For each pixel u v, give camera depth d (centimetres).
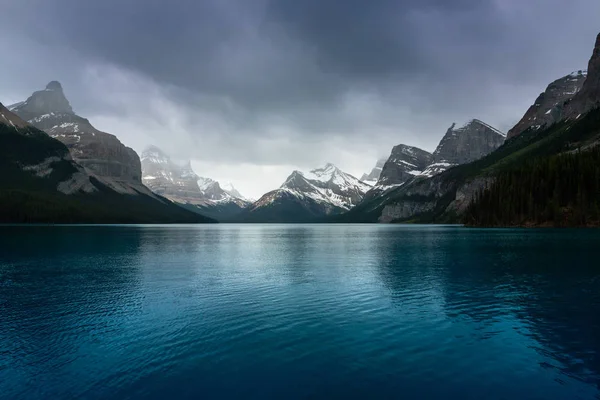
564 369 1964
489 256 6788
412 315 3025
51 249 8956
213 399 1714
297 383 1852
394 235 16825
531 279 4453
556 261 5934
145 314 3138
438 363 2062
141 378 1939
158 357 2209
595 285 4050
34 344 2438
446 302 3425
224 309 3294
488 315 2975
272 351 2275
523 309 3127
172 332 2661
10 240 11788
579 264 5572
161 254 8106
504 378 1872
